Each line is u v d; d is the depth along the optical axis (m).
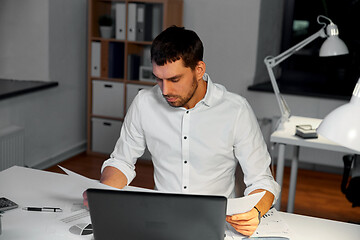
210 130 1.80
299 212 3.50
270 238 1.53
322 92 4.28
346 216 3.46
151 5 4.46
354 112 1.20
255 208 1.56
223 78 4.52
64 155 4.49
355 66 4.57
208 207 1.25
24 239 1.44
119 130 4.53
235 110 1.80
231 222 1.52
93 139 4.64
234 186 1.92
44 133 4.17
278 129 3.14
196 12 4.48
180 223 1.27
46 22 4.07
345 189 2.90
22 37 4.15
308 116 4.30
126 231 1.30
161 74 1.54
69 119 4.52
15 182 1.86
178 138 1.83
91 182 1.58
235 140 1.82
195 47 1.55
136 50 4.56
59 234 1.48
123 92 4.45
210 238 1.29
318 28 4.67
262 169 1.78
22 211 1.62
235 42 4.41
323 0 4.59
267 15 4.51
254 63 4.39
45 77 4.17
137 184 3.94
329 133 1.21
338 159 4.29
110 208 1.28
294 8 4.72
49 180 1.89
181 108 1.81
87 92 4.68
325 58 4.66
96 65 4.49
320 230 1.62
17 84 3.99
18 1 4.10
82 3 4.54
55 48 4.20
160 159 1.89
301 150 4.40
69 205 1.67
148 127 1.88
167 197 1.25
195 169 1.84
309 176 4.29
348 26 4.54
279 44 4.99
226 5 4.38
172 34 1.54
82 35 4.60
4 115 3.67
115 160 1.91
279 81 4.83
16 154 3.70
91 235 1.49
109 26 4.42
